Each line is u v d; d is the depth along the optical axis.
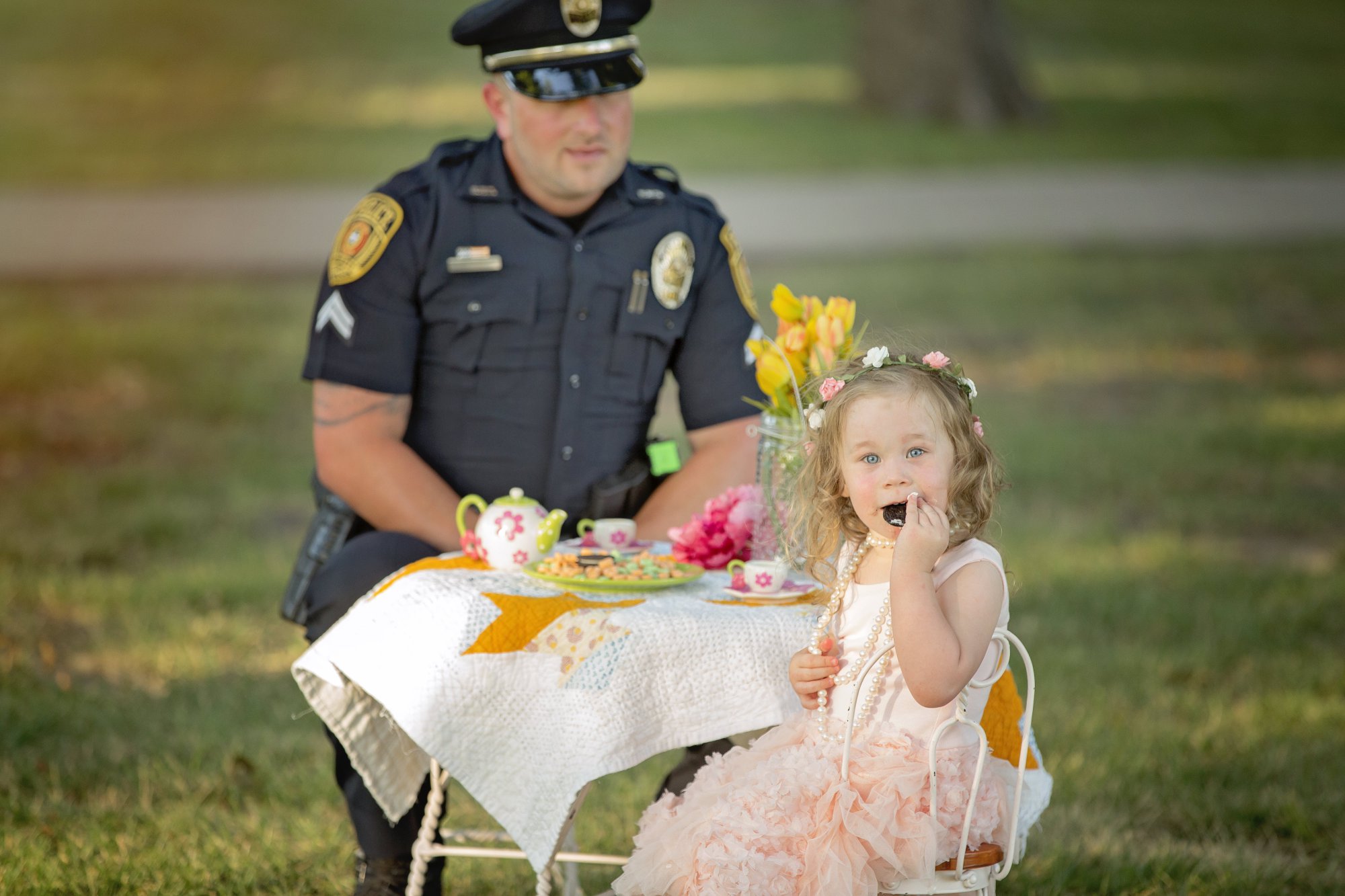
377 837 4.74
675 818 4.02
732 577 4.66
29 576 8.82
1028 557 9.48
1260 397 13.80
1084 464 11.70
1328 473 11.53
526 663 4.15
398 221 5.30
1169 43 42.94
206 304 17.16
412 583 4.43
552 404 5.41
